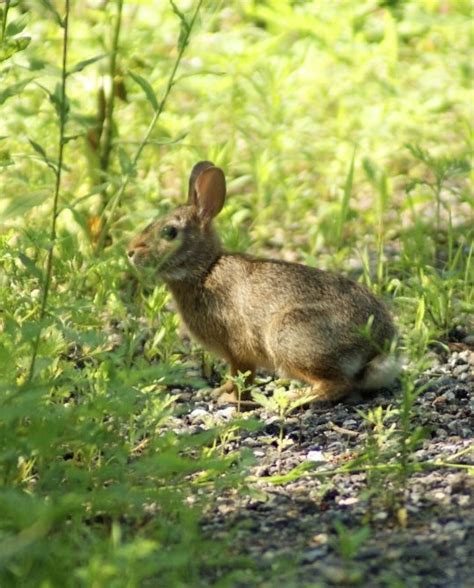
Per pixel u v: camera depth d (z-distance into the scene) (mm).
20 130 15266
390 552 8164
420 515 8805
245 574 7797
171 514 8781
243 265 12438
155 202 15430
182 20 12203
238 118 17516
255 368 12469
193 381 9602
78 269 13078
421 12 21266
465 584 7723
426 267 13453
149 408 10148
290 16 20312
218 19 19734
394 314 13320
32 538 7363
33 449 8781
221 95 17875
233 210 15578
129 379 9312
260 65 18656
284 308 12070
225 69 18266
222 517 8930
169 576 7691
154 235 12578
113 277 12672
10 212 9891
